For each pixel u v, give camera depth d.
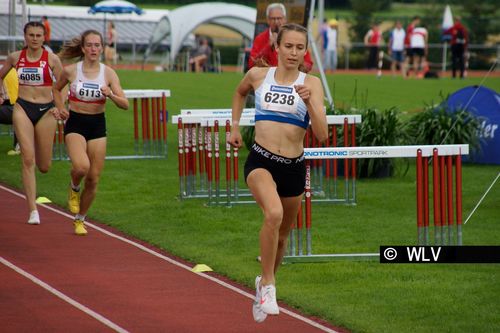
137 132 37.22
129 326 16.25
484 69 95.50
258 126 16.20
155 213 26.59
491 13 113.88
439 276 19.78
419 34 81.38
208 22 86.94
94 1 131.38
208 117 28.03
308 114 16.05
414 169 35.16
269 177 15.95
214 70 86.00
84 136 23.23
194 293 18.55
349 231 24.27
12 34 48.81
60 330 15.96
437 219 21.09
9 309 17.19
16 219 25.70
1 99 24.73
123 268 20.55
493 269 20.38
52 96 24.75
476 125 36.34
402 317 16.81
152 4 145.12
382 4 140.50
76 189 23.94
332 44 88.12
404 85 69.38
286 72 16.16
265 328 16.30
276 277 19.80
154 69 88.06
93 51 22.95
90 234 24.06
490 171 34.84
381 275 19.86
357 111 34.12
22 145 24.55
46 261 21.05
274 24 28.33
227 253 21.88
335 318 16.73
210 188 27.58
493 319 16.67
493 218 26.16
